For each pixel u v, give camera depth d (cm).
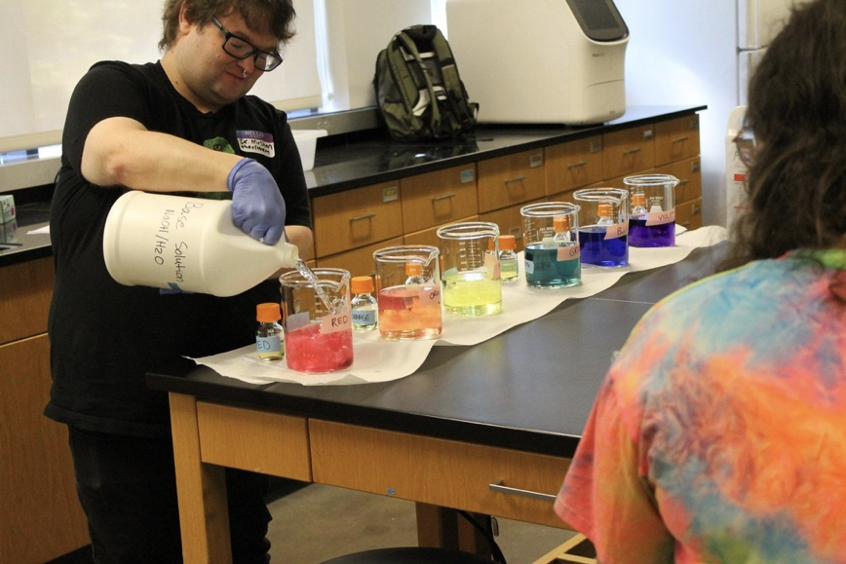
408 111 388
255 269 147
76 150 162
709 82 486
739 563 68
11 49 285
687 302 71
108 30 312
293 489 306
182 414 154
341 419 137
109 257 152
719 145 492
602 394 75
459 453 129
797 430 65
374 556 145
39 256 235
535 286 190
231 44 166
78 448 177
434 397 134
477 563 141
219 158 150
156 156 151
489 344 158
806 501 65
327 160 356
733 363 67
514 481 125
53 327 174
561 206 196
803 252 68
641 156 434
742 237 73
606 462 75
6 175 288
